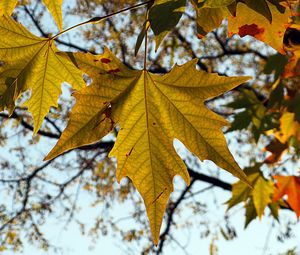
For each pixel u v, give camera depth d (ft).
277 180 3.93
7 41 1.62
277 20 1.45
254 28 1.46
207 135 1.52
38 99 1.66
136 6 1.49
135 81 1.57
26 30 1.61
